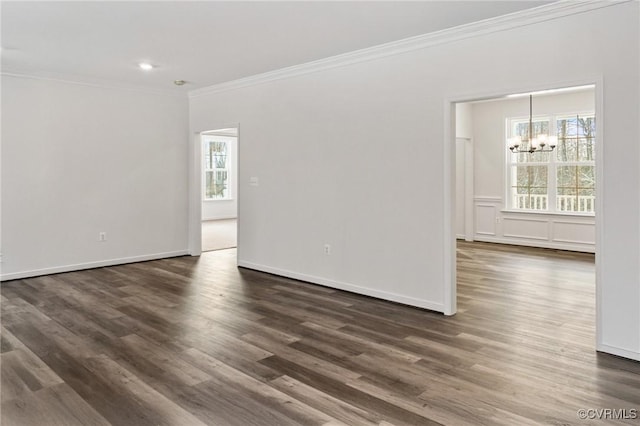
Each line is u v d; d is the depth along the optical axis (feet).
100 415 8.40
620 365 10.48
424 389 9.37
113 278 19.24
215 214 42.93
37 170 19.31
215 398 9.03
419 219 14.85
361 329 12.98
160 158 23.18
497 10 11.98
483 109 29.12
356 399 8.97
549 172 26.99
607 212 11.07
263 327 13.16
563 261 22.70
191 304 15.48
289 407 8.67
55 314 14.37
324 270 17.95
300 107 18.37
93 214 21.03
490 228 29.17
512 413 8.41
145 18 12.50
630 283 10.80
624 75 10.72
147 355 11.16
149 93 22.52
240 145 21.18
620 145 10.83
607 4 10.87
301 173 18.54
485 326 13.19
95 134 20.86
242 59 16.97
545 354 11.14
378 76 15.66
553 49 11.80
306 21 12.77
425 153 14.57
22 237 19.07
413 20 12.73
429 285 14.73
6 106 18.38
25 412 8.51
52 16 12.32
